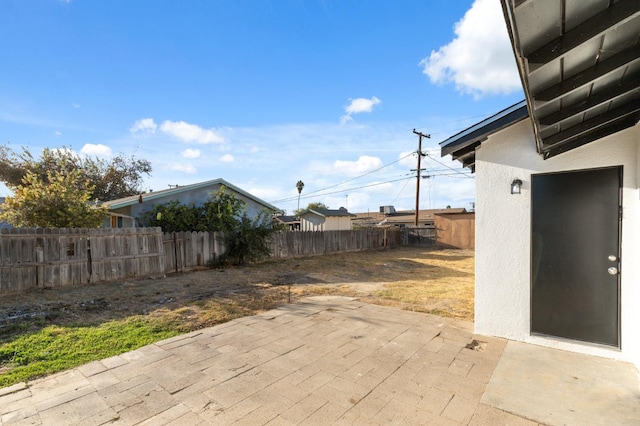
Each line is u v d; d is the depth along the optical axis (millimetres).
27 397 2740
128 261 8430
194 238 10312
